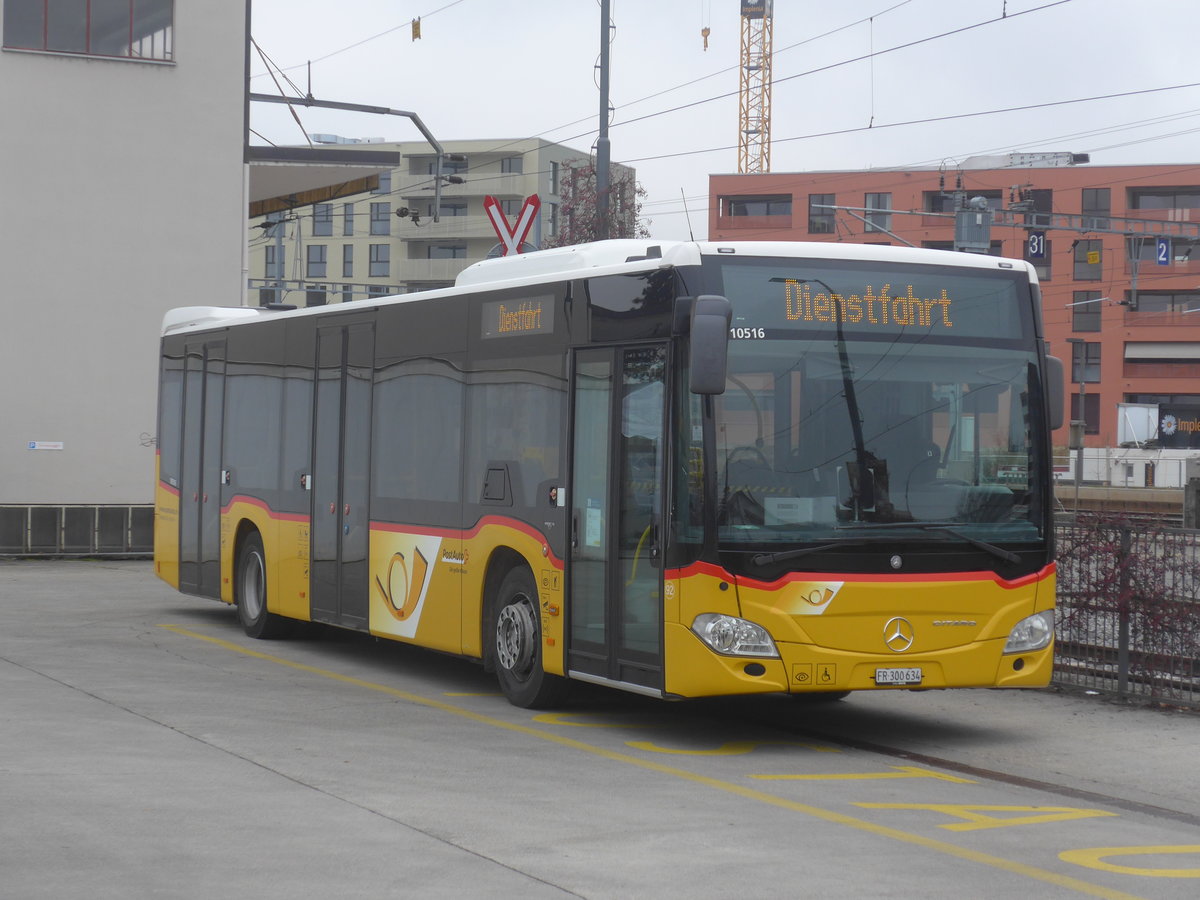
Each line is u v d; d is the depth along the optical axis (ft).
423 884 20.98
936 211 284.00
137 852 22.48
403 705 38.47
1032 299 34.96
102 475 94.32
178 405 59.67
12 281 92.53
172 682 41.09
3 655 45.80
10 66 92.58
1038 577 34.09
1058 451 218.18
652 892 20.83
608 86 76.18
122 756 30.09
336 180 104.73
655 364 33.09
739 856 23.11
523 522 37.60
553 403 36.55
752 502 31.91
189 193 96.12
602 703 39.73
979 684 33.32
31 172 92.99
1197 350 271.49
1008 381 34.35
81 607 61.77
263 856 22.39
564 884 21.12
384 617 44.04
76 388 93.86
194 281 96.12
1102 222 175.94
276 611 50.70
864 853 23.59
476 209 326.03
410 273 327.67
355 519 45.70
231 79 96.84
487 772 29.68
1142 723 37.91
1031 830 25.91
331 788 27.53
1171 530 40.11
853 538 32.35
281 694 39.73
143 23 95.35
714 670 31.63
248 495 52.90
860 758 33.01
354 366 46.11
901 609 32.58
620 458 34.17
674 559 32.17
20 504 86.07
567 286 36.32
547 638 36.65
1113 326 275.39
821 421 32.63
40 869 21.39
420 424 42.45
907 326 33.58
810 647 31.94
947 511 33.27
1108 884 22.17
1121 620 41.14
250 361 53.31
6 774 28.02
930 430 33.42
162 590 69.56
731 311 31.76
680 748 33.55
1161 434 272.92
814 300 32.99
